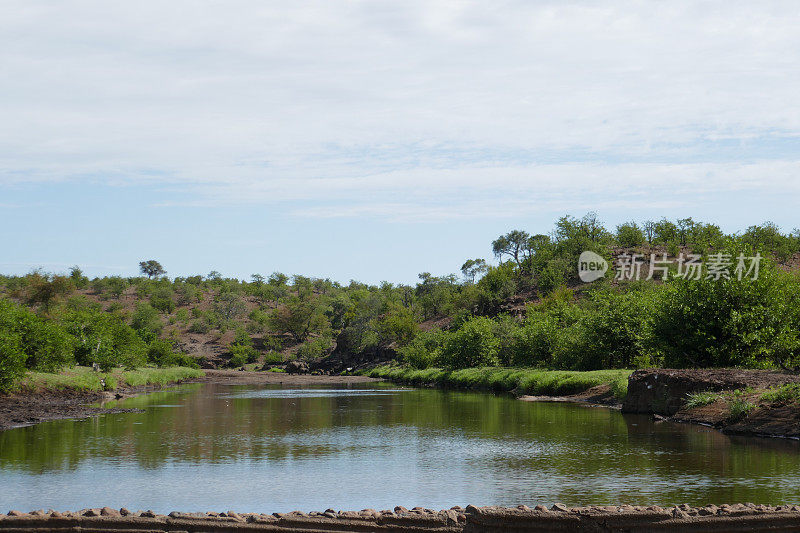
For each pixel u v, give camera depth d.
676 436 21.69
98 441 22.06
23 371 35.19
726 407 23.94
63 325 54.06
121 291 182.88
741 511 10.57
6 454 19.30
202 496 14.05
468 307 96.44
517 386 47.25
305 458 18.83
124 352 64.75
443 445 21.16
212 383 71.81
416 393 49.44
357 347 112.81
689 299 33.44
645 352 40.75
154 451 19.97
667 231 85.88
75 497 13.89
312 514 10.95
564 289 71.44
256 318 159.12
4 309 40.69
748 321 32.06
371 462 18.14
